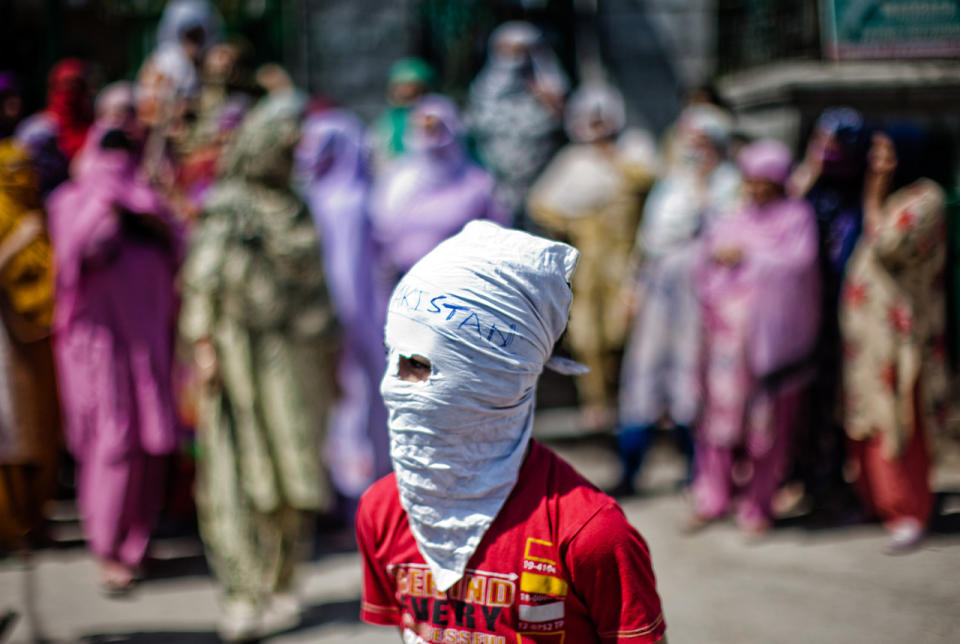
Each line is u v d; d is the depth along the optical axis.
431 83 5.69
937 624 2.95
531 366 1.48
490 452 1.48
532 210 5.64
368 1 6.51
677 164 5.18
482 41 6.80
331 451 4.73
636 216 5.39
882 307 3.74
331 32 6.49
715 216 4.51
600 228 5.39
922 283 3.73
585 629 1.48
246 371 3.33
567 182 5.48
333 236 4.47
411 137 5.27
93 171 3.82
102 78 6.45
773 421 4.08
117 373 3.75
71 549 4.27
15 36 6.26
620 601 1.44
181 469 4.51
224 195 3.37
